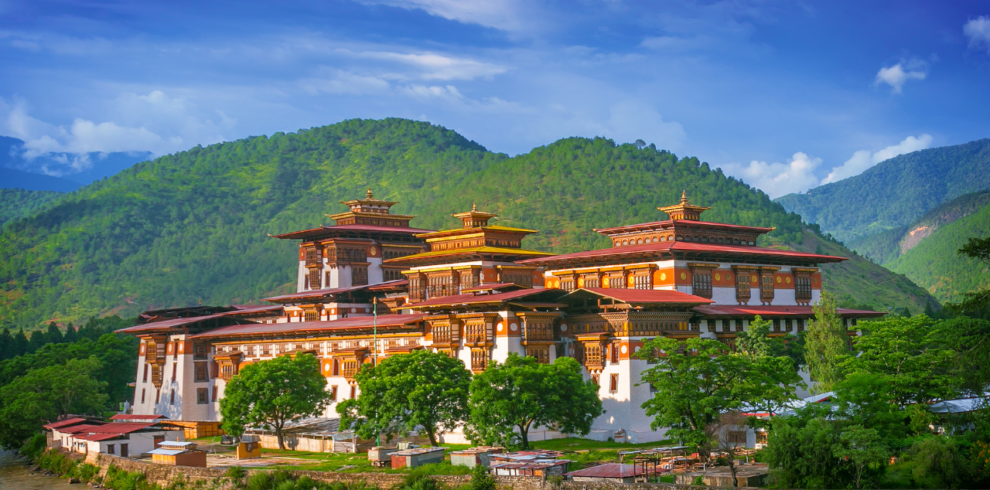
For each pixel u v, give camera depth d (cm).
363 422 13288
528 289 15162
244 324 19938
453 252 17650
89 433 15350
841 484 9288
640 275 15600
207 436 16800
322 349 16988
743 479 9688
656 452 11212
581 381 12488
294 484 11569
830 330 14312
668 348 11688
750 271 16025
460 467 11050
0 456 17762
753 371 11419
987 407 10162
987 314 12144
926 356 11400
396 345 15650
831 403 10938
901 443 9825
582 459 11275
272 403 14500
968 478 8981
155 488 12744
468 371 13475
